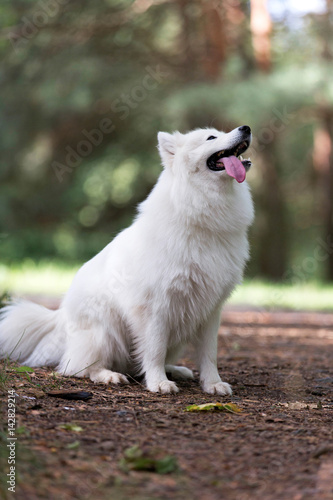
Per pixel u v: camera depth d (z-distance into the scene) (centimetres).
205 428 449
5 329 675
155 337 588
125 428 438
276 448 405
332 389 642
